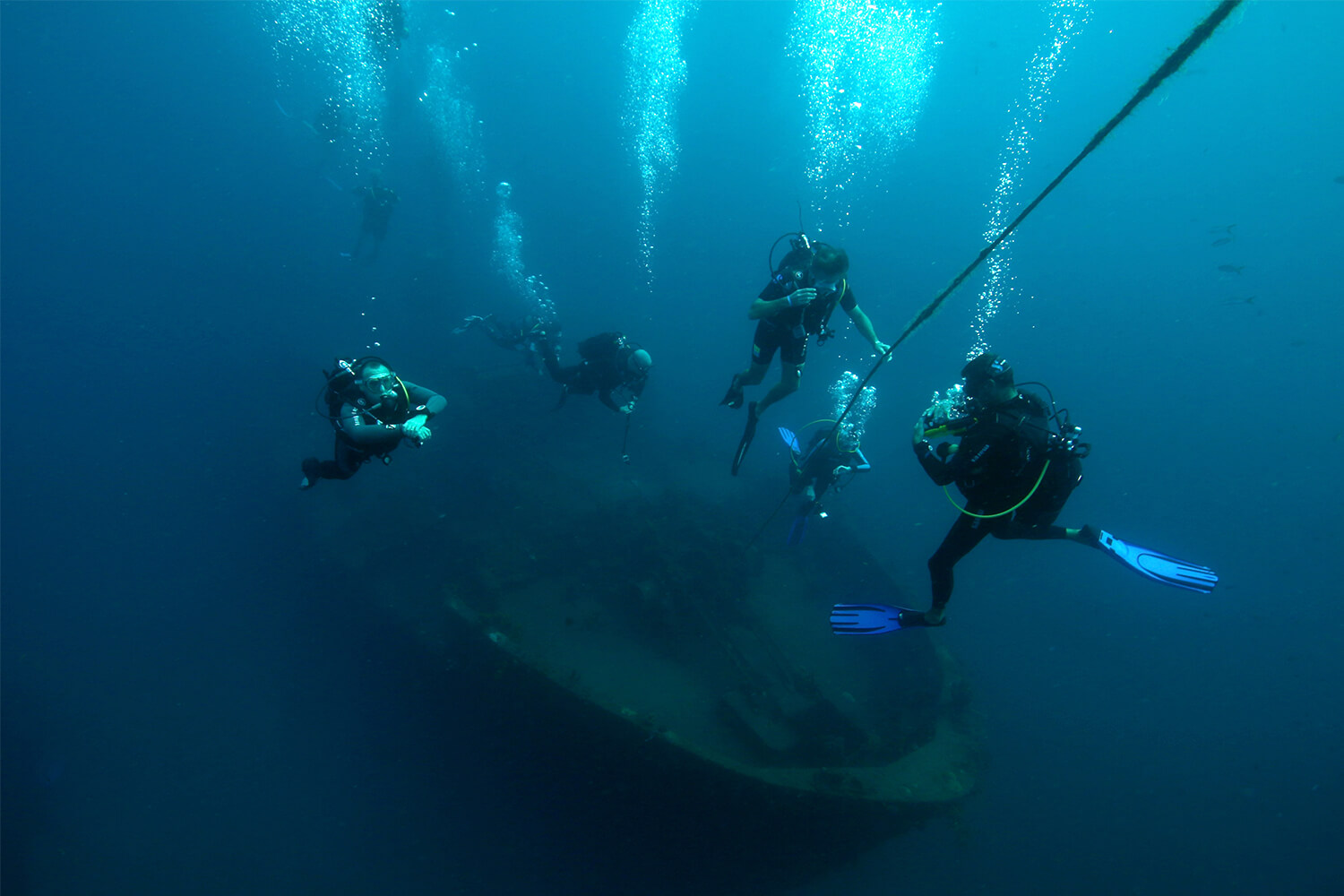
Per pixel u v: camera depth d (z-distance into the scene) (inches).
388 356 649.6
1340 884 380.2
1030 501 121.3
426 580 347.3
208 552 594.2
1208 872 388.2
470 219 1192.8
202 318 950.4
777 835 274.2
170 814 412.5
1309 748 481.1
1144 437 1182.9
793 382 193.3
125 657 514.6
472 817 374.6
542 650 320.8
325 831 396.8
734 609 363.3
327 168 1453.0
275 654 489.4
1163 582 126.7
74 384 869.8
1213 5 61.8
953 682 335.9
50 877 387.9
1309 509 946.7
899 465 703.1
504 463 454.6
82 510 665.6
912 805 264.5
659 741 259.0
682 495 444.5
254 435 630.5
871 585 401.4
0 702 486.3
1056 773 443.8
